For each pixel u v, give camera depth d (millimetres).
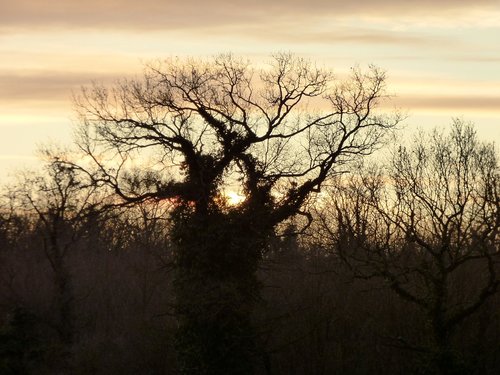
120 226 53562
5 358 44906
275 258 47062
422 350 37875
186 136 43750
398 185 47000
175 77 43906
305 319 47656
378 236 51156
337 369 46125
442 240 38438
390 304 46750
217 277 43938
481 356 42594
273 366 46688
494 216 36406
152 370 48000
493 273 36344
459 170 44000
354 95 44656
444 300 37250
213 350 43562
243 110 44125
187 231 43688
